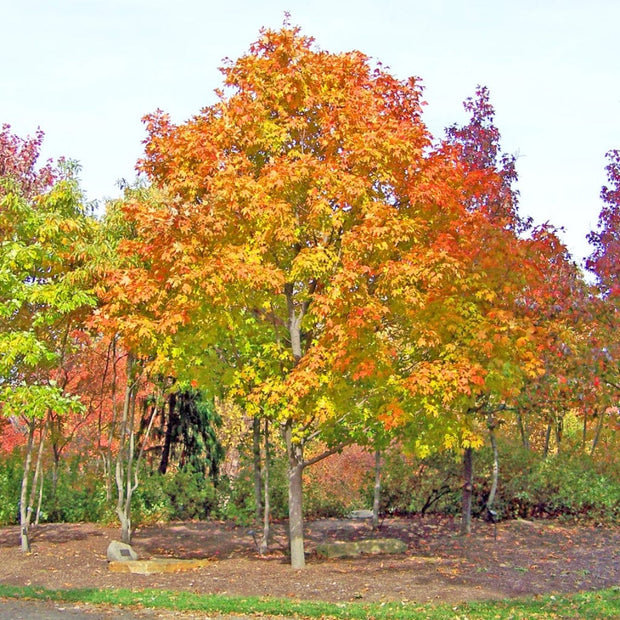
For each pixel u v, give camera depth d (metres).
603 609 9.16
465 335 12.21
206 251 11.84
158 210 12.04
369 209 11.47
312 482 21.55
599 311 11.45
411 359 12.86
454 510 19.97
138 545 16.17
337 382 11.95
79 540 16.31
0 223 15.02
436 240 11.73
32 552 14.67
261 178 11.72
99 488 20.23
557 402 14.41
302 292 12.95
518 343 11.52
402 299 11.67
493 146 17.80
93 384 20.55
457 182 12.64
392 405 11.62
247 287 11.66
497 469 18.69
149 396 20.81
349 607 9.71
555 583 11.41
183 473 21.22
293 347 13.26
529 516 19.12
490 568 12.73
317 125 12.97
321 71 12.90
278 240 11.84
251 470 20.50
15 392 14.45
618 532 17.03
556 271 12.62
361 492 20.47
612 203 15.34
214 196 11.62
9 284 14.29
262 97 12.62
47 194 15.38
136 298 12.16
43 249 14.66
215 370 13.11
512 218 16.39
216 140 12.18
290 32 12.81
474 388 11.59
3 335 14.10
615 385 11.43
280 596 10.77
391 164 11.95
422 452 12.67
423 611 9.38
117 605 10.09
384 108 12.76
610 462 20.56
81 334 16.45
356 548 14.62
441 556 14.15
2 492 19.22
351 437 13.57
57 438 19.80
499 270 12.27
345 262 11.25
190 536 17.42
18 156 21.02
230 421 29.75
